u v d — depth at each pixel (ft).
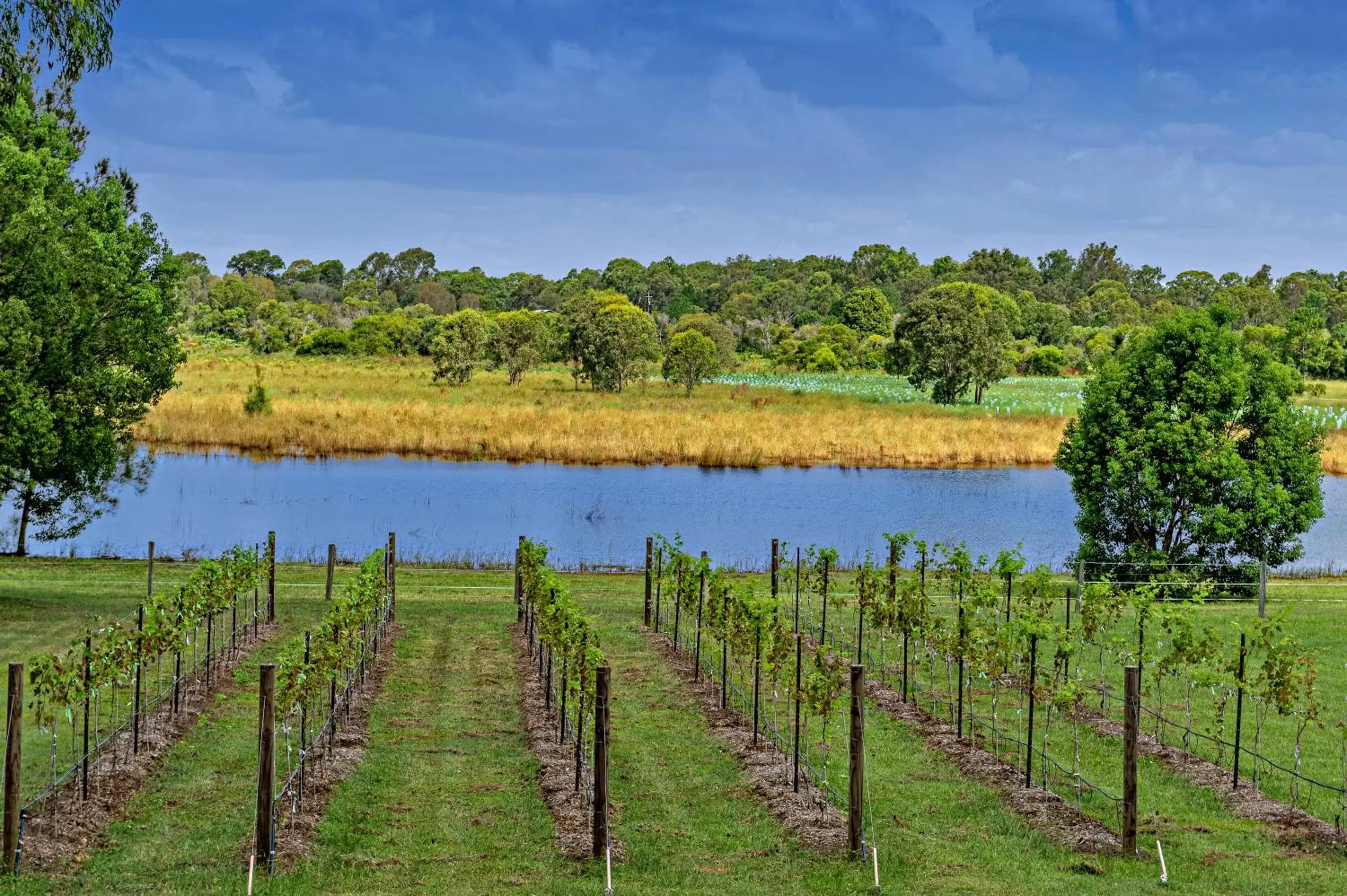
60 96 101.71
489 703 63.62
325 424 204.74
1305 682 47.93
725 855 41.19
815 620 86.89
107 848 39.11
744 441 203.00
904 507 158.10
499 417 215.72
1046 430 220.23
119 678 50.14
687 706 62.90
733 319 592.60
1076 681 57.16
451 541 131.03
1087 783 46.29
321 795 45.91
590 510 151.53
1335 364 353.51
